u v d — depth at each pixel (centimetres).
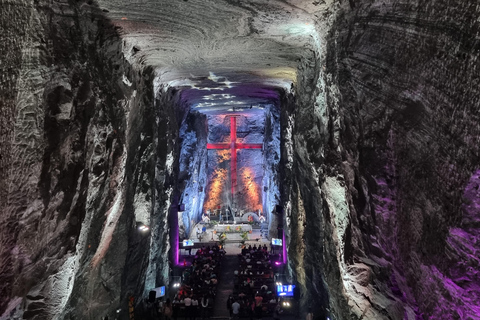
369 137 677
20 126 611
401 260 619
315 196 1472
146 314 1708
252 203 4031
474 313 444
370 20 660
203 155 3734
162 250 1991
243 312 1842
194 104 2775
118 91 1023
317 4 888
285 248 2370
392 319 714
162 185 1903
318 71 1123
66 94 700
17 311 696
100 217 998
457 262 455
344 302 1074
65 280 808
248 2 891
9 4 584
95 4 853
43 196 657
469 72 417
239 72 1670
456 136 442
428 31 492
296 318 1806
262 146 3891
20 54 607
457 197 443
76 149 740
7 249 612
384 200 653
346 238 917
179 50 1291
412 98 536
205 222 3831
